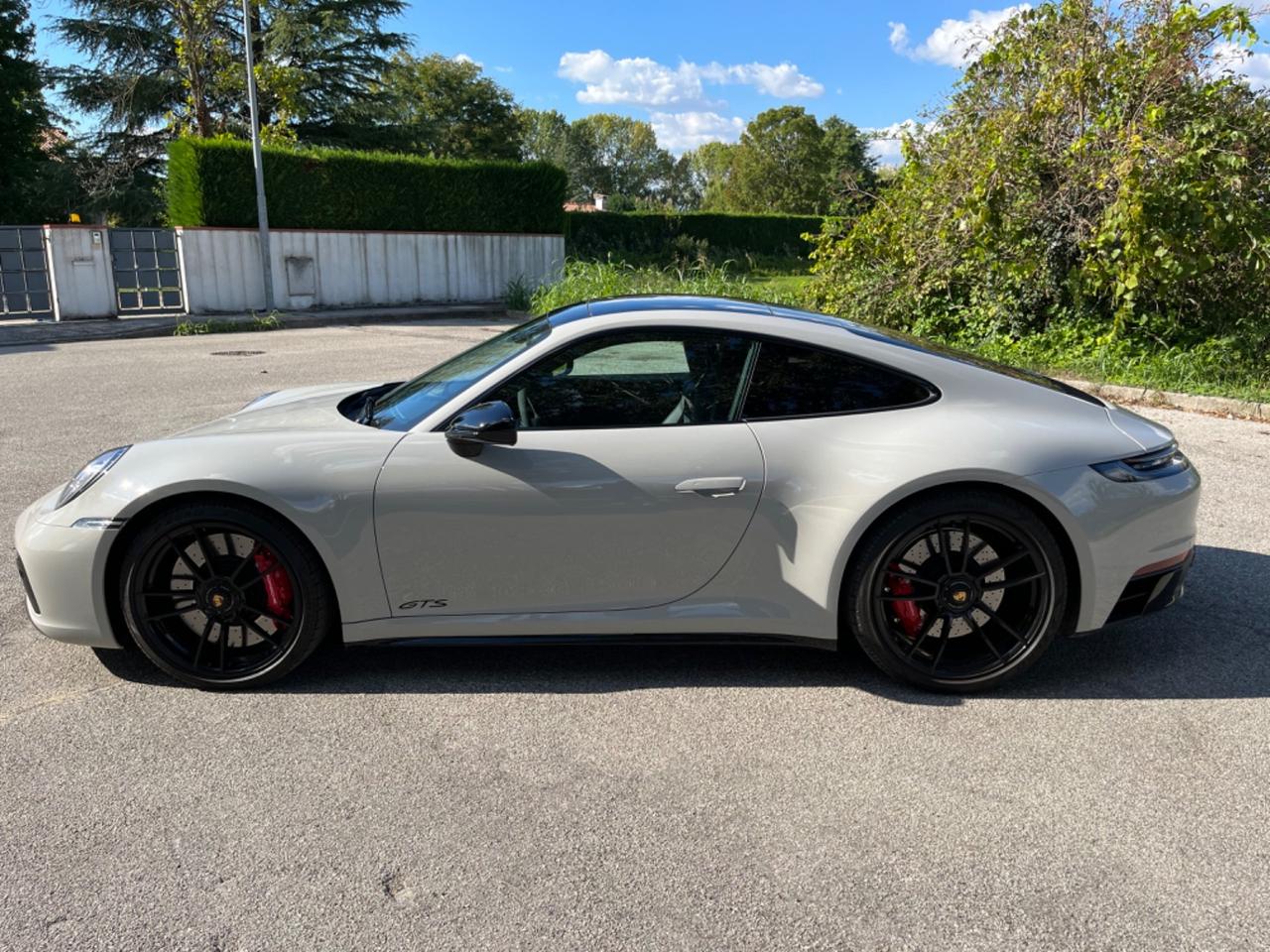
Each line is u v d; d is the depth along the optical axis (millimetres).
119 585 3098
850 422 3109
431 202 20359
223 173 17625
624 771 2703
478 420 2918
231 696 3143
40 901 2139
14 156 33531
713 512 3043
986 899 2166
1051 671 3371
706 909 2127
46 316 16703
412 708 3072
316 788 2604
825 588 3076
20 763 2715
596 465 3018
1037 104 9781
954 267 10750
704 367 3148
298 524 2988
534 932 2051
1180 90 9477
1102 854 2334
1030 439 3049
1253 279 9305
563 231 22469
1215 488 5746
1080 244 9773
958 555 3104
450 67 55906
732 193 79750
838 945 2020
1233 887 2213
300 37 30500
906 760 2766
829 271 11992
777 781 2648
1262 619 3838
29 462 6199
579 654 3492
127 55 31625
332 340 14281
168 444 3162
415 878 2232
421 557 3057
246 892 2174
